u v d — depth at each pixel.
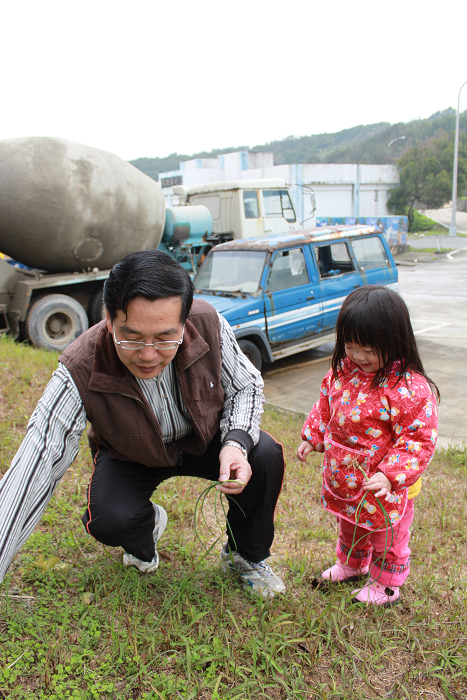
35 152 7.11
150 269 1.39
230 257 7.29
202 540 2.64
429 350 8.15
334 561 2.52
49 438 1.62
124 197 7.91
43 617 1.87
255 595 2.12
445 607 2.23
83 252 7.80
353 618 2.09
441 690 1.77
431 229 38.94
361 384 2.00
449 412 5.61
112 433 1.80
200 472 2.18
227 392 2.04
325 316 7.51
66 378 1.70
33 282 7.56
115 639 1.77
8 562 1.52
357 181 35.53
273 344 6.97
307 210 33.41
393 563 2.14
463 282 16.56
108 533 1.87
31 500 1.56
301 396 6.37
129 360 1.54
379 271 8.27
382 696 1.73
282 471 2.06
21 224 7.25
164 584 2.15
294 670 1.76
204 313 1.90
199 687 1.65
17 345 6.87
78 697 1.56
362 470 1.99
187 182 36.53
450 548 2.78
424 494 3.47
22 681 1.62
